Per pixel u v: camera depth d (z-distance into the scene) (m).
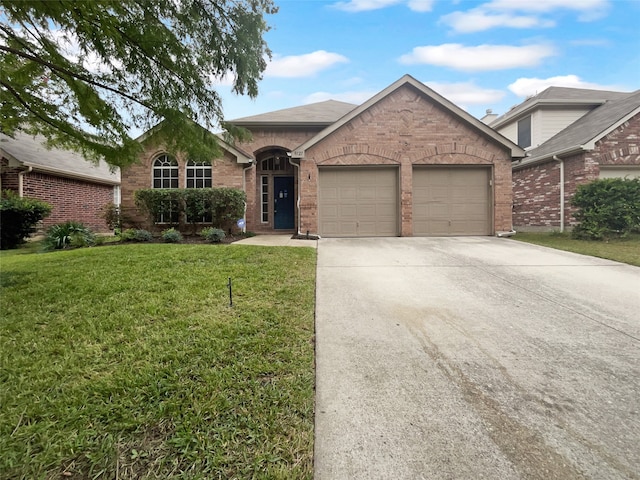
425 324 3.55
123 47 4.52
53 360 2.69
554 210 12.28
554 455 1.79
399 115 10.45
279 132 13.55
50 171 12.20
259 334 3.17
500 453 1.80
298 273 5.40
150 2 4.37
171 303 3.95
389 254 7.35
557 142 13.06
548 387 2.41
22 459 1.73
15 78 5.02
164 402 2.16
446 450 1.83
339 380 2.49
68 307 3.83
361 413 2.12
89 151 6.09
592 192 9.27
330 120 13.30
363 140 10.43
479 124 10.33
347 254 7.35
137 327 3.29
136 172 11.21
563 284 4.97
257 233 12.09
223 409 2.11
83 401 2.17
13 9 3.99
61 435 1.88
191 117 5.45
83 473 1.66
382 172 10.60
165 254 6.72
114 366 2.60
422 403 2.23
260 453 1.79
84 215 14.44
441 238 10.02
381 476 1.66
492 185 10.55
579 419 2.07
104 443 1.83
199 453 1.77
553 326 3.49
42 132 5.98
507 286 4.91
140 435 1.90
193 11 4.68
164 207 10.49
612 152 10.80
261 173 13.82
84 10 3.91
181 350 2.83
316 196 10.41
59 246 8.66
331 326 3.50
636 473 1.67
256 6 5.05
